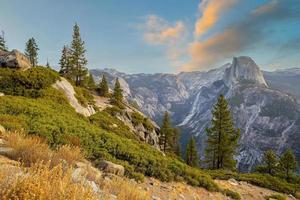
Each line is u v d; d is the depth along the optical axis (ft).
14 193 10.41
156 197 30.86
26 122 42.01
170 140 213.46
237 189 55.26
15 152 21.15
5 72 91.45
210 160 159.74
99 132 53.52
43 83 91.56
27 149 22.02
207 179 49.26
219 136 153.07
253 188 60.13
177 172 47.98
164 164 48.01
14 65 103.09
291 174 165.78
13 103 53.98
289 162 169.99
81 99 111.55
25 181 11.19
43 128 40.19
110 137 52.16
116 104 183.11
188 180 46.65
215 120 155.33
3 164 15.29
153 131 178.81
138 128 163.02
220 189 47.67
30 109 52.16
